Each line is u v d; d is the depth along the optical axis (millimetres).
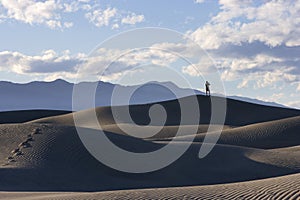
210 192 20844
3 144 41500
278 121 72125
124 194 20984
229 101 97562
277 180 22578
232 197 19734
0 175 34062
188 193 20766
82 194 22172
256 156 42375
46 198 21766
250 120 93438
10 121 107438
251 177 38219
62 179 35469
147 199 19844
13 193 26734
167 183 36750
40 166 36875
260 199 19188
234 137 67938
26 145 40406
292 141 66125
